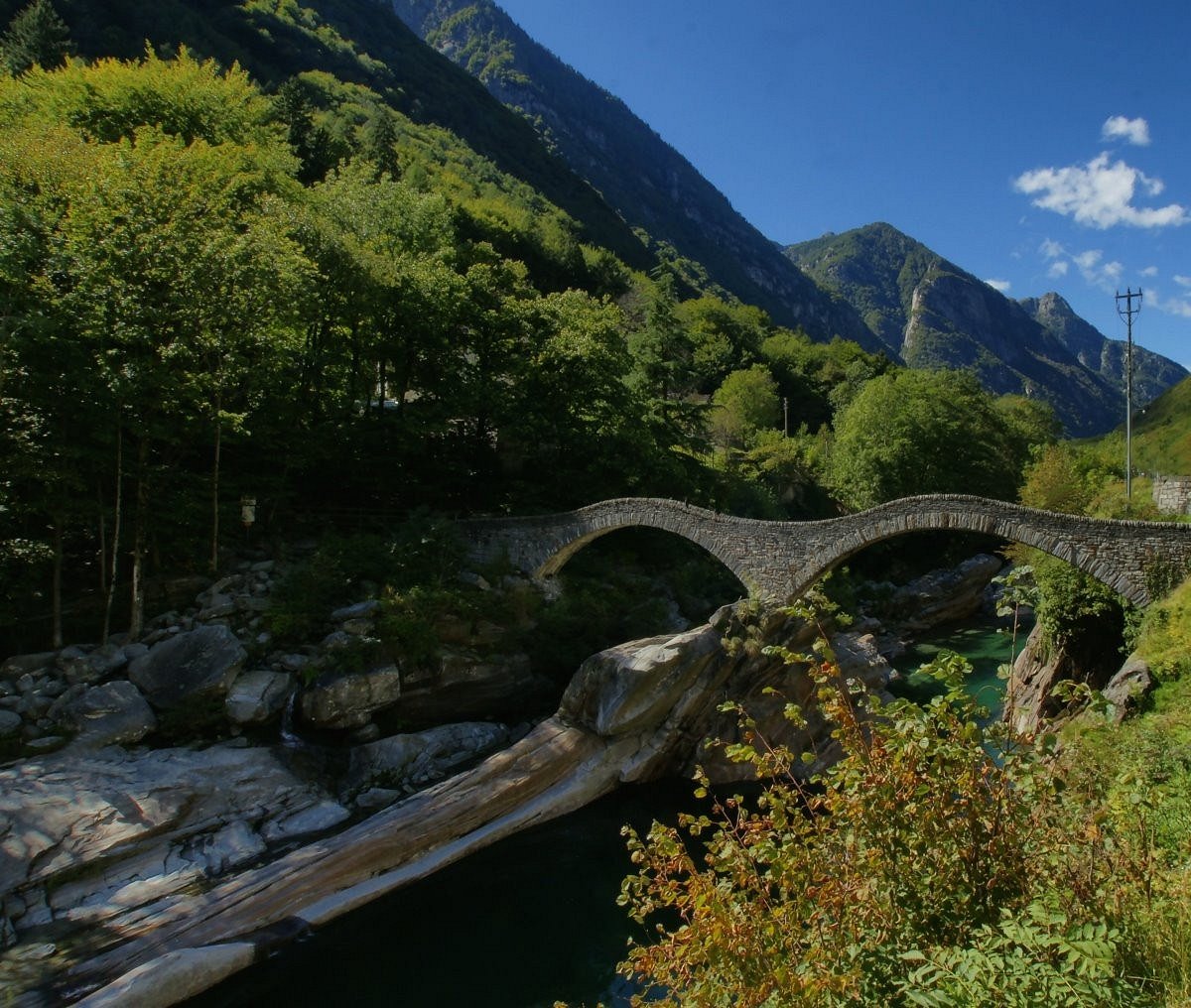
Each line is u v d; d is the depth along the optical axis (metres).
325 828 17.81
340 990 13.82
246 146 36.56
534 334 36.84
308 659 21.97
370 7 154.62
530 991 13.92
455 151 115.12
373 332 32.62
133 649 20.47
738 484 46.41
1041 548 22.02
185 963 13.13
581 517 29.52
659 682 22.45
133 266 20.92
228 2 106.81
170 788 16.97
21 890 14.01
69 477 19.73
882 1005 5.04
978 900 5.52
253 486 27.41
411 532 27.23
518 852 18.61
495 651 25.25
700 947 5.35
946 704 5.60
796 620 24.53
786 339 113.88
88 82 33.69
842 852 5.80
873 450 53.84
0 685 18.56
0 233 19.47
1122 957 4.92
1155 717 14.62
